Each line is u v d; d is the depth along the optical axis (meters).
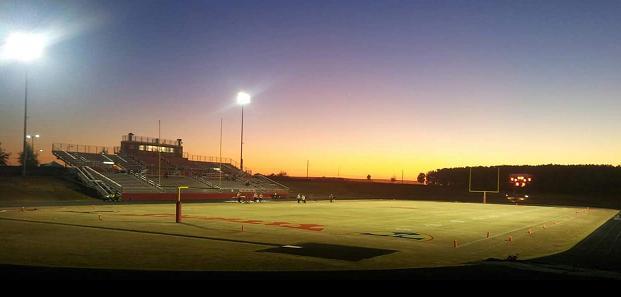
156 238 20.91
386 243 21.58
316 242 20.95
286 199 76.44
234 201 63.72
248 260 15.52
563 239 25.75
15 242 18.81
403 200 92.31
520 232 29.08
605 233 30.38
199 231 24.28
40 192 52.91
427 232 27.80
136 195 57.47
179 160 86.31
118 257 15.56
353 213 44.44
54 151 67.44
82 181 60.84
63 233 22.09
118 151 78.81
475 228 31.33
